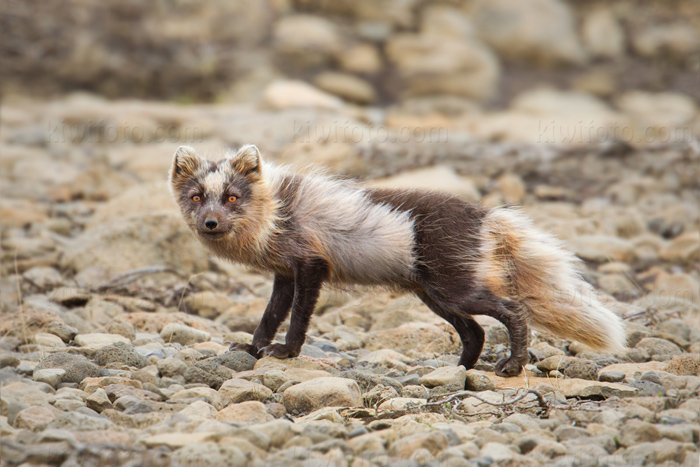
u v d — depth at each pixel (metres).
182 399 7.72
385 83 38.84
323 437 6.62
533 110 36.28
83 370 8.40
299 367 9.02
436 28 41.31
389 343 10.66
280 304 9.71
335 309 12.60
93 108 30.25
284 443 6.57
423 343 10.59
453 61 38.53
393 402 7.72
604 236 15.64
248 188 9.34
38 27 37.44
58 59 37.16
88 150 25.50
